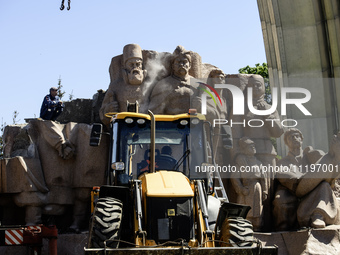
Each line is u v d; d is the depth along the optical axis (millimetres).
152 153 9336
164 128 10273
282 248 14328
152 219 8648
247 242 8578
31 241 11555
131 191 9289
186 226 8656
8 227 11953
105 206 8680
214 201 9867
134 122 10336
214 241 8492
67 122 17938
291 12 20156
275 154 16078
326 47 19844
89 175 15938
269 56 20531
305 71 19875
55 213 15773
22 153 15930
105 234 8383
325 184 14930
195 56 17172
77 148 16125
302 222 14750
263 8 20469
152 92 16578
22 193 15391
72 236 14930
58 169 15898
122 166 10000
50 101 16672
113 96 16547
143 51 16953
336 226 14391
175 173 9422
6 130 16469
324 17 19766
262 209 15453
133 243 8734
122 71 16766
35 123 16234
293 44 19938
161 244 8250
